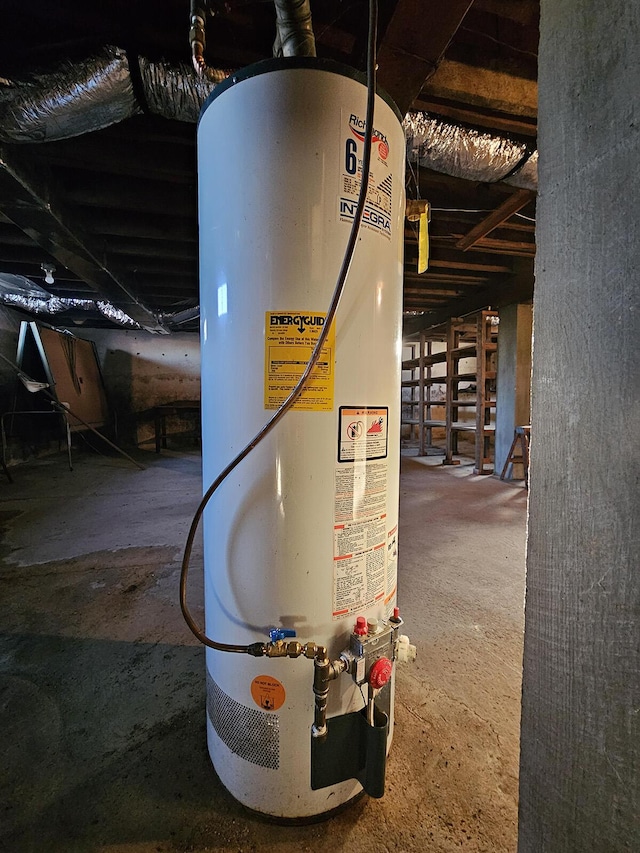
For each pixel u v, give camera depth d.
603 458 0.43
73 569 2.01
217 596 0.82
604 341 0.43
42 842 0.79
